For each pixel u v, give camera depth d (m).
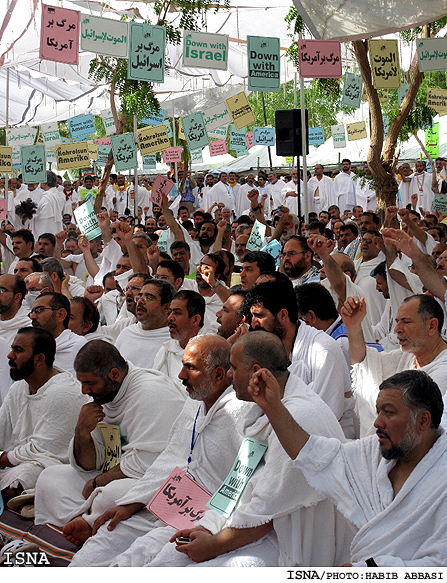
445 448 3.22
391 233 5.89
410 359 4.85
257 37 9.00
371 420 4.57
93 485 4.63
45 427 5.15
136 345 6.20
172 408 4.76
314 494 3.47
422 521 3.10
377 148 11.66
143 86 13.14
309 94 26.66
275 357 3.72
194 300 5.62
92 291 7.82
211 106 17.83
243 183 23.44
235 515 3.55
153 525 4.16
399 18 8.05
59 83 19.64
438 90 12.28
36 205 17.12
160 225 16.72
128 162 12.28
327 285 6.93
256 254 6.77
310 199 20.64
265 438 3.78
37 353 5.24
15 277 7.06
